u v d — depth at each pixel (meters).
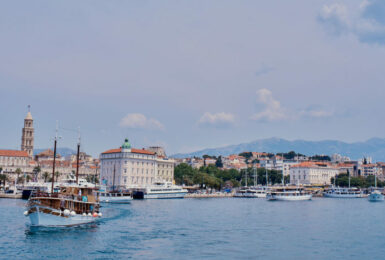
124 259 71.75
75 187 110.00
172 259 72.19
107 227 105.44
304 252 79.88
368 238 95.69
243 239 91.94
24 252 75.44
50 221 99.62
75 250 77.69
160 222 118.56
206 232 100.75
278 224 119.19
